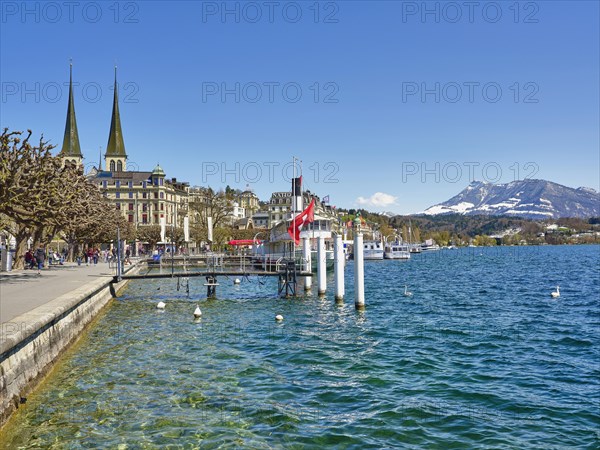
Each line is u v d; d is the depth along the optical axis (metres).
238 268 69.38
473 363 21.48
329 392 17.17
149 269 83.94
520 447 12.75
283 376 19.22
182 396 16.61
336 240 40.69
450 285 64.56
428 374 19.66
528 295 51.53
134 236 122.94
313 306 40.28
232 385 17.95
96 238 86.94
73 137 144.50
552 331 29.53
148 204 167.25
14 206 36.91
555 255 192.12
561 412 15.33
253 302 43.06
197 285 62.91
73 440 13.01
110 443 12.84
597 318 35.09
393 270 102.94
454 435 13.50
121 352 23.23
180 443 12.87
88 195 66.75
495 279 75.19
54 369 19.86
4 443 12.83
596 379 19.09
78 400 16.09
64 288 30.16
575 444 12.98
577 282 68.00
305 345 25.05
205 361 21.55
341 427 13.99
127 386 17.69
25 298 24.34
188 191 195.12
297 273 46.59
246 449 12.52
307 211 52.56
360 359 22.05
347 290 56.31
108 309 38.81
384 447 12.70
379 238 190.12
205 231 127.25
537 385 18.23
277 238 74.12
